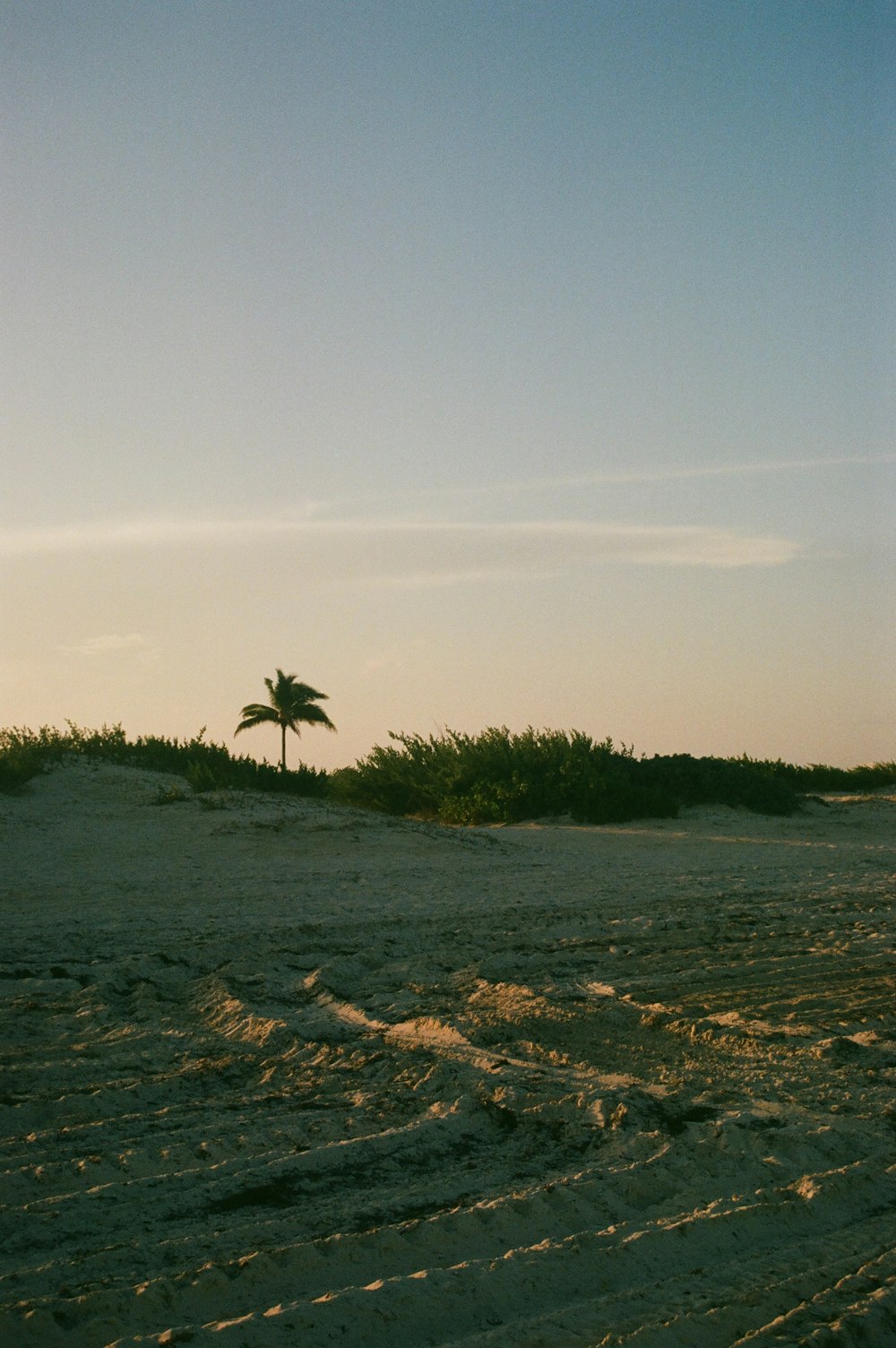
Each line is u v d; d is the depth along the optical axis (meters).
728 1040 6.68
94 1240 3.84
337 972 8.68
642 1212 4.15
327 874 15.16
